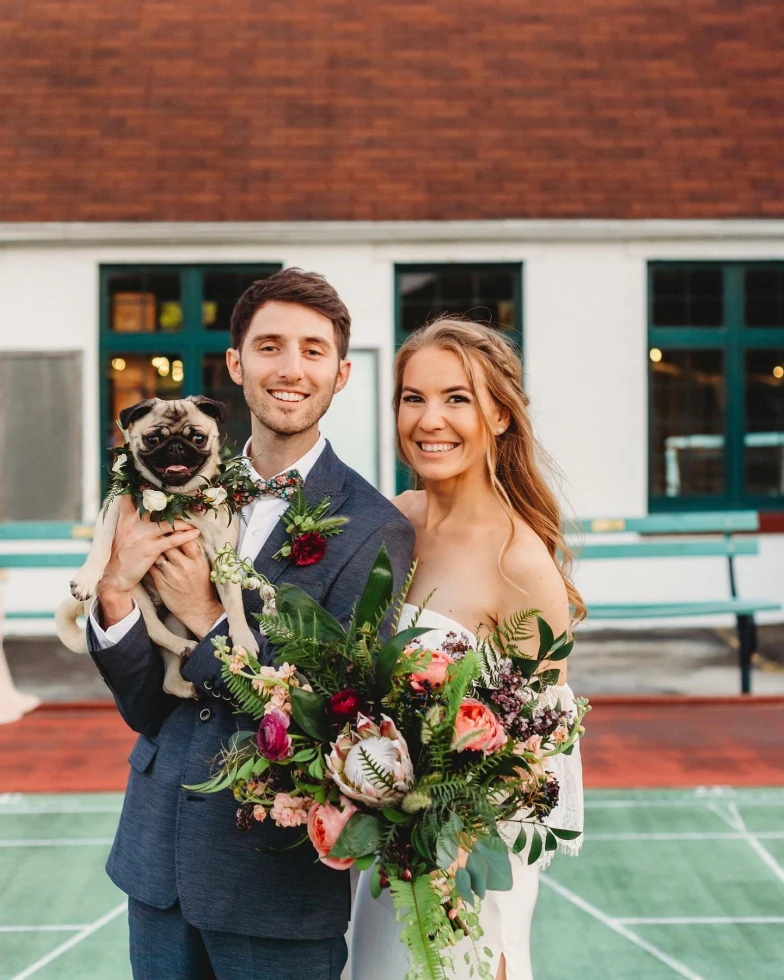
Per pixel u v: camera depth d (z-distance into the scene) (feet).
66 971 10.28
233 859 6.09
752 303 30.89
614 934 11.02
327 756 5.34
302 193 30.32
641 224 29.48
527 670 5.86
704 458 31.17
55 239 29.32
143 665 6.40
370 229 29.37
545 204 30.12
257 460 7.06
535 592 6.98
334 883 6.29
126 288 30.30
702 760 17.03
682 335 30.68
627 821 14.28
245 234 29.37
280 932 6.08
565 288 30.07
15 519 29.94
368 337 30.01
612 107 32.17
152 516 6.48
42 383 29.89
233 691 5.74
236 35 33.55
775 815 14.48
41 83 32.35
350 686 5.61
